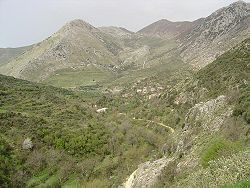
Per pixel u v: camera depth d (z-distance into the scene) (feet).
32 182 222.28
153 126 314.76
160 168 175.94
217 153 103.91
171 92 399.85
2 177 210.18
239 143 117.29
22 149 245.86
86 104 472.44
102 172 234.38
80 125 306.35
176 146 195.52
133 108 442.91
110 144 271.28
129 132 288.10
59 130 280.51
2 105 329.52
